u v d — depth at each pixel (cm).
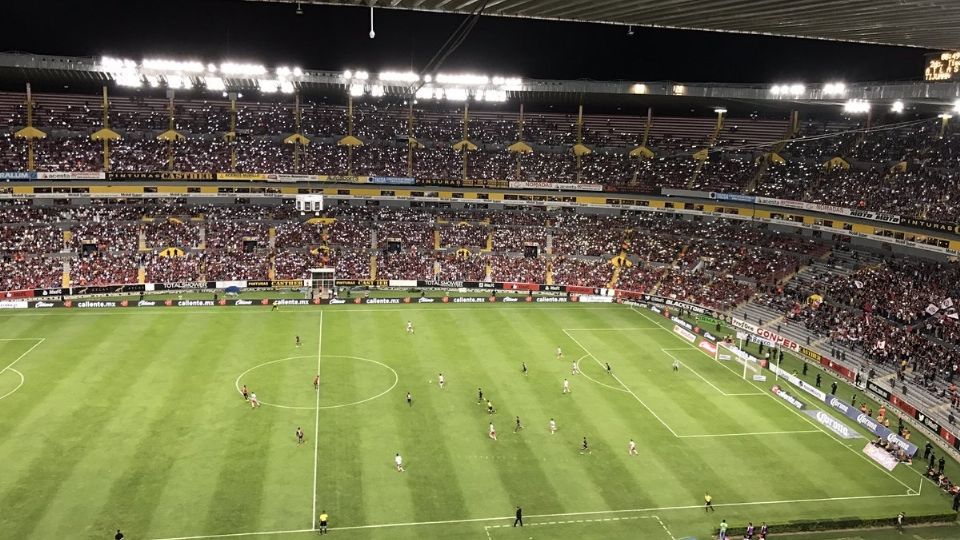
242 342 7169
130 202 10112
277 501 4228
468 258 10331
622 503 4388
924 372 6288
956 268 7719
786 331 7906
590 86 9256
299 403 5647
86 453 4697
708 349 7425
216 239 9981
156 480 4400
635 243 10469
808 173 9594
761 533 4041
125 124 10081
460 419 5466
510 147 11050
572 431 5347
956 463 5150
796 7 1972
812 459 5081
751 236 9956
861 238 8825
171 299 8725
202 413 5388
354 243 10375
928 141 8881
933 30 2208
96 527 3891
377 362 6694
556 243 10644
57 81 9325
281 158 10369
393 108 11356
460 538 3953
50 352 6638
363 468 4659
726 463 4959
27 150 9450
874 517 4312
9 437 4875
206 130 10394
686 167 10612
